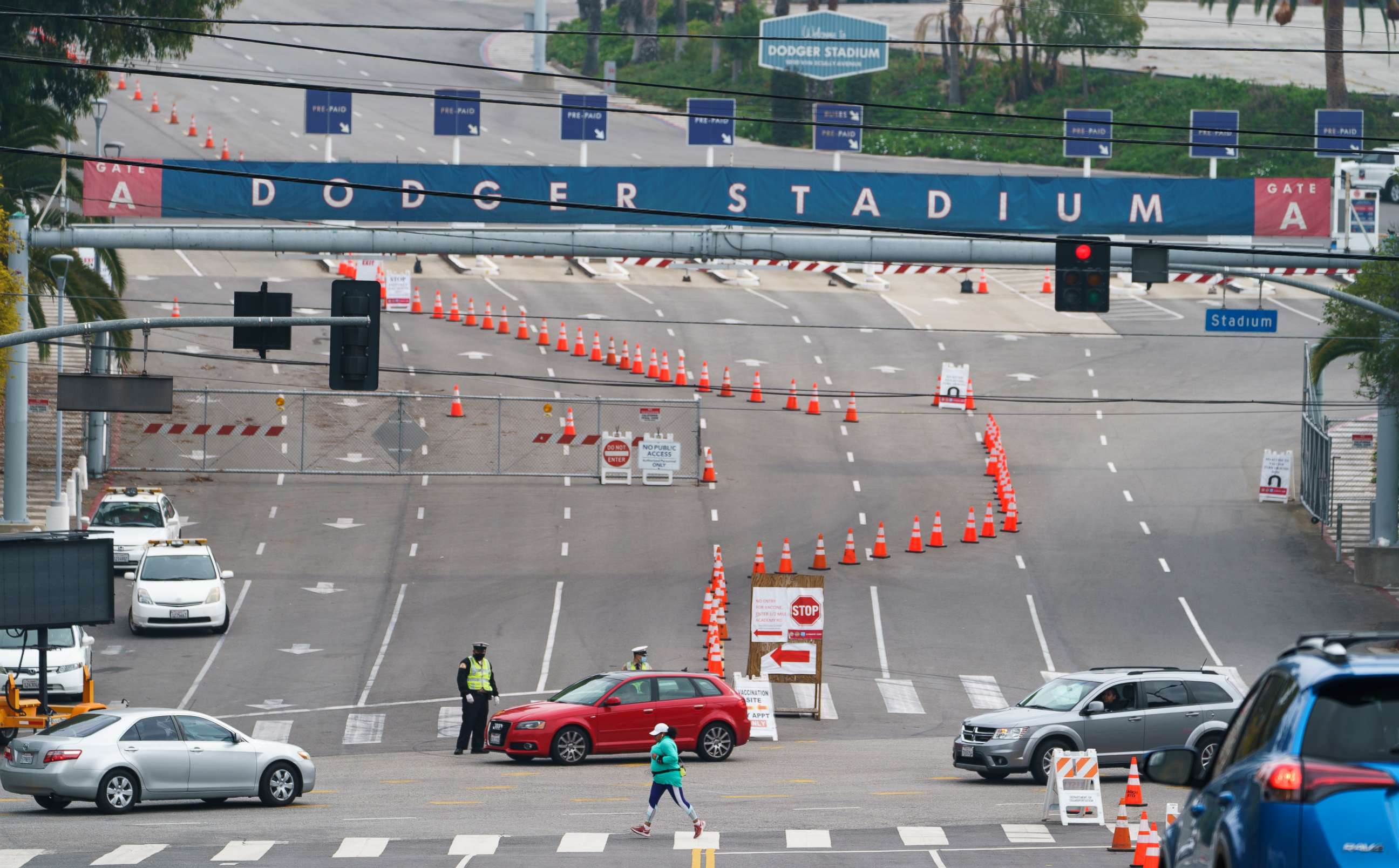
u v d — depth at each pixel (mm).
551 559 131125
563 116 196500
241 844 56500
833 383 181875
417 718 93812
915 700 100812
